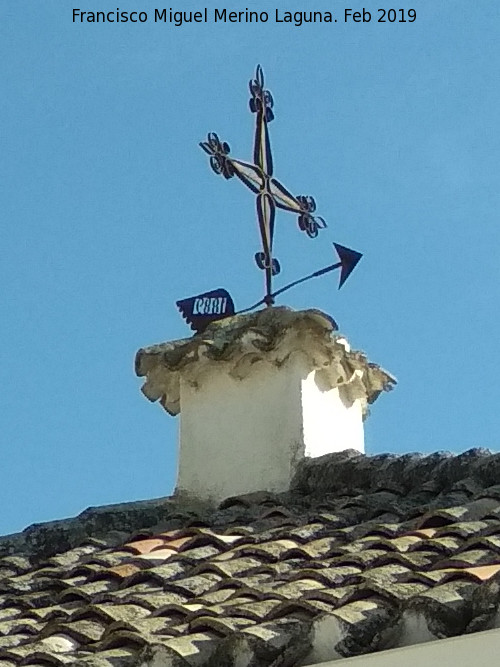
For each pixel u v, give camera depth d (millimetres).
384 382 9078
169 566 7500
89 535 8469
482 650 5590
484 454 7992
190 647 6070
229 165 9062
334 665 5848
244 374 8812
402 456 8227
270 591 6609
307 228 9156
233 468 8688
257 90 9227
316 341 8719
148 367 9047
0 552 8469
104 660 6094
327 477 8375
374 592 6160
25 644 6652
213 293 9102
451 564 6508
